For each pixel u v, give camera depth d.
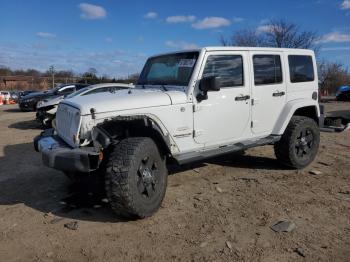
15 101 36.03
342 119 8.75
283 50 6.54
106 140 4.54
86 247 3.99
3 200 5.45
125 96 4.98
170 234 4.23
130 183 4.31
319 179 6.11
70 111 4.90
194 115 5.35
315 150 6.85
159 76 5.97
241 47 5.91
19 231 4.41
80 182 6.15
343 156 7.65
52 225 4.54
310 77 7.04
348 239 4.06
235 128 5.88
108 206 5.09
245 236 4.15
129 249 3.93
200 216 4.69
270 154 7.77
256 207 4.94
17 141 10.41
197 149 5.51
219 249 3.89
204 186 5.83
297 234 4.18
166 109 5.05
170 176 6.36
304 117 6.75
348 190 5.56
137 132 4.96
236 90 5.80
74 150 4.49
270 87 6.29
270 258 3.70
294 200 5.18
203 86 5.18
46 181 6.29
